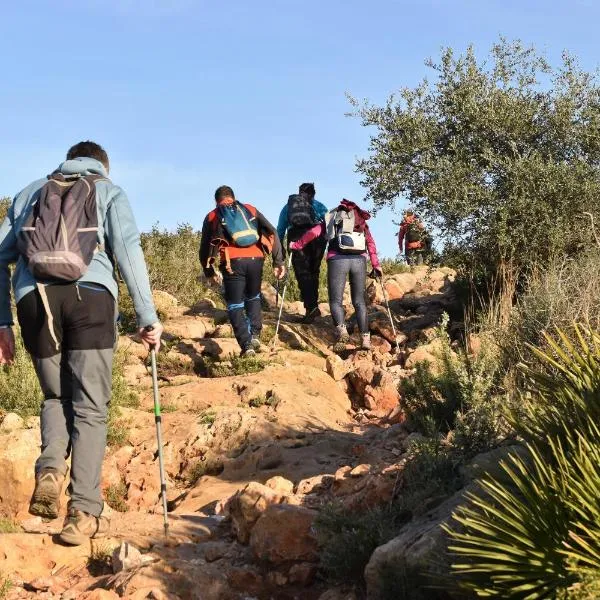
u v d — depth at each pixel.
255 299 10.73
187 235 16.64
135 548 4.85
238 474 7.28
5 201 17.30
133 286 4.91
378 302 13.69
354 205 11.50
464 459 5.30
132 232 4.94
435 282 14.36
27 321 4.86
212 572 4.69
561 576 3.43
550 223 10.86
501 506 4.08
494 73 12.36
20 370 8.34
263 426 7.90
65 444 4.96
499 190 11.62
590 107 12.02
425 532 4.34
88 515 4.95
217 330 11.73
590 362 4.66
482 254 11.57
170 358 10.42
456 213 11.39
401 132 12.39
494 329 8.44
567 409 4.35
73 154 5.20
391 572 4.18
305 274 12.73
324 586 4.72
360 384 9.76
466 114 11.98
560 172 11.13
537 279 9.36
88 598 4.38
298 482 6.68
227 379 9.42
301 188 12.89
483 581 3.70
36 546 5.00
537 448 4.16
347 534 4.68
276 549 4.88
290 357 10.50
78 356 4.86
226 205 10.62
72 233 4.76
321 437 7.82
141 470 7.45
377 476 5.36
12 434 6.85
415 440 5.57
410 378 7.38
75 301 4.80
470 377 6.55
